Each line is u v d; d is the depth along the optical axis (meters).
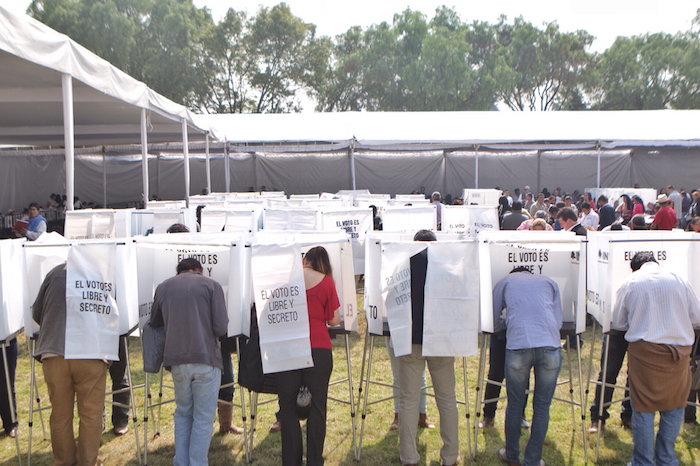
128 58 32.69
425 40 40.91
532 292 3.81
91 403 3.60
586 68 46.41
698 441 4.36
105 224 7.93
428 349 3.66
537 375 3.77
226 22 39.75
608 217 11.48
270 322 3.57
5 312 3.84
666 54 41.97
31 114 14.20
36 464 4.05
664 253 4.12
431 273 3.69
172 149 25.05
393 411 4.92
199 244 3.99
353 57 43.69
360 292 9.06
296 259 3.62
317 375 3.63
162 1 34.91
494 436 4.46
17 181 24.62
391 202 11.06
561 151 26.31
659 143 21.69
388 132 23.22
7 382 3.90
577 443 4.34
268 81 40.91
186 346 3.48
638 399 3.69
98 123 16.52
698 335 4.11
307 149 22.27
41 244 3.96
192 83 36.22
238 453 4.18
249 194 14.98
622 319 3.83
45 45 6.48
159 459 4.08
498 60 43.41
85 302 3.53
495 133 22.97
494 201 14.45
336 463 4.02
